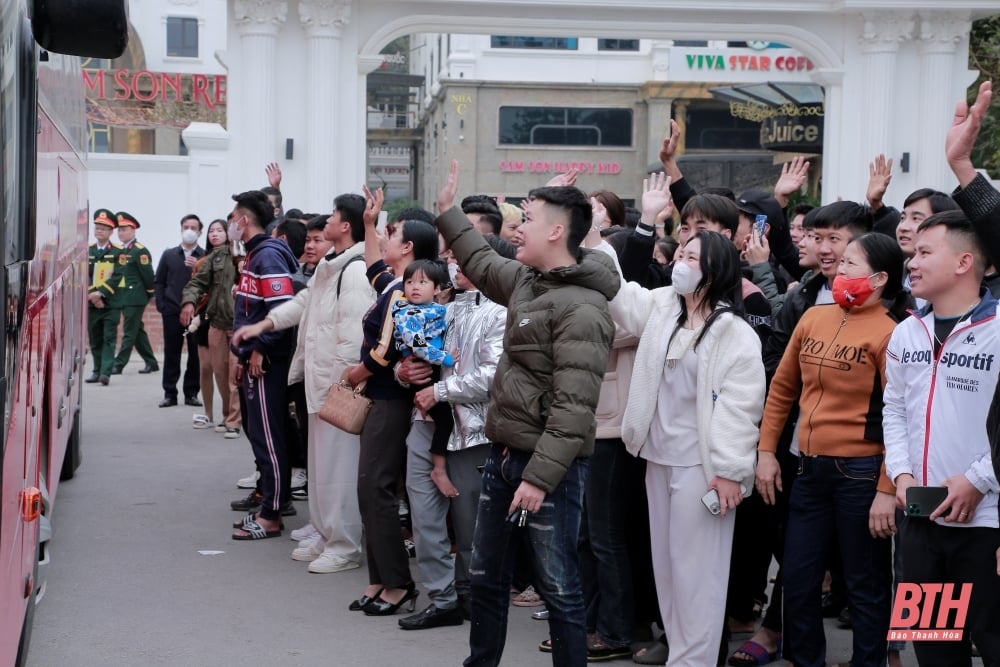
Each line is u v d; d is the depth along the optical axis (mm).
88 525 8078
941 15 15852
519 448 4316
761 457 4945
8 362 3445
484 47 39906
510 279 4645
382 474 6031
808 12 15961
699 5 15633
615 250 6023
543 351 4266
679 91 39375
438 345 5707
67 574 6875
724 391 4883
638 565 5574
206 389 12094
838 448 4766
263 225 7707
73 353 8203
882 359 4680
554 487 4168
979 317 4074
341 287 6711
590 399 4195
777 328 5543
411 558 7422
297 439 8578
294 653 5562
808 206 7379
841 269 4770
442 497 5930
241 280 7789
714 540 4926
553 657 4434
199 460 10430
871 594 4820
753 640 5512
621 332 5160
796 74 39344
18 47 3531
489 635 4539
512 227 7637
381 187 6598
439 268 5809
